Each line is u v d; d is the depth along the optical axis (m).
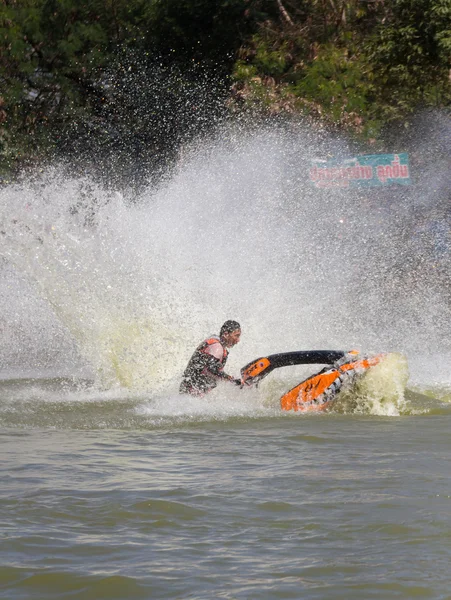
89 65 82.44
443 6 65.25
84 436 23.11
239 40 83.12
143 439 22.70
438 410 28.08
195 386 30.00
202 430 24.17
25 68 79.12
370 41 70.94
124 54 84.88
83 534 14.43
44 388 33.03
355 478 18.08
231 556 13.45
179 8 84.81
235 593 11.99
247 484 17.61
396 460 19.91
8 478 18.05
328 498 16.55
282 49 75.25
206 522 15.11
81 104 84.25
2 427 24.45
